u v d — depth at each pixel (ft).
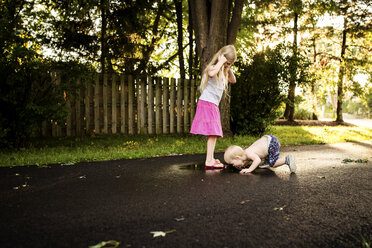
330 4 49.57
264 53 30.07
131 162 16.14
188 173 13.39
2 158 16.57
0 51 19.24
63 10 32.76
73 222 7.38
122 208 8.45
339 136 32.40
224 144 23.00
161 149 20.35
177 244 6.15
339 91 58.08
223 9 24.99
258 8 47.96
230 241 6.30
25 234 6.65
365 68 54.54
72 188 10.66
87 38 32.65
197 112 15.01
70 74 21.49
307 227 7.11
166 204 8.82
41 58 21.36
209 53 25.20
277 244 6.18
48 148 20.97
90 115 29.53
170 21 43.45
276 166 14.07
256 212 8.14
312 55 56.70
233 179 12.24
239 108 29.58
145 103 31.55
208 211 8.21
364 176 12.93
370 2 50.90
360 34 53.78
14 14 29.76
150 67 36.99
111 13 33.99
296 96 61.36
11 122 19.75
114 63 36.01
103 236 6.54
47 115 19.53
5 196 9.62
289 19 51.52
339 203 9.03
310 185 11.26
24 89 19.86
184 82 32.60
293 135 32.73
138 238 6.43
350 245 6.18
